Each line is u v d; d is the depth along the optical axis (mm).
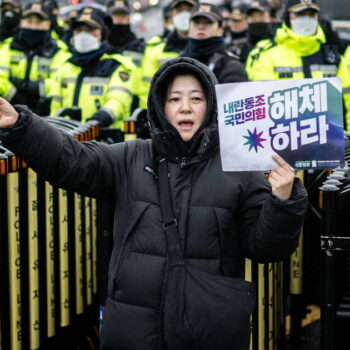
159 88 2344
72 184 2314
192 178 2309
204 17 4641
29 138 2195
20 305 3100
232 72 4391
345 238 2484
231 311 2199
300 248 3855
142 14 18641
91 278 3879
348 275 2584
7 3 6895
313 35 4801
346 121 4871
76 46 5238
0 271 2979
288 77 4828
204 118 2320
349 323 2537
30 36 5938
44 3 6016
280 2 8891
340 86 2135
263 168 2199
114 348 2281
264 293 3027
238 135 2211
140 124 4242
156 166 2357
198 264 2252
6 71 5867
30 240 3137
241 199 2314
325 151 2154
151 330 2225
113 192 2424
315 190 3754
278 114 2182
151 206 2301
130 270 2264
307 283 3979
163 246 2252
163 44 6555
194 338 2180
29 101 5922
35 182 3129
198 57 4715
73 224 3576
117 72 5168
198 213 2270
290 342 4070
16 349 3088
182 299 2189
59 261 3455
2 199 2941
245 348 2254
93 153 2354
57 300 3475
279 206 2125
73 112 4430
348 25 8227
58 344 3479
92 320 3934
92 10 5242
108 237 2938
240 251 2363
